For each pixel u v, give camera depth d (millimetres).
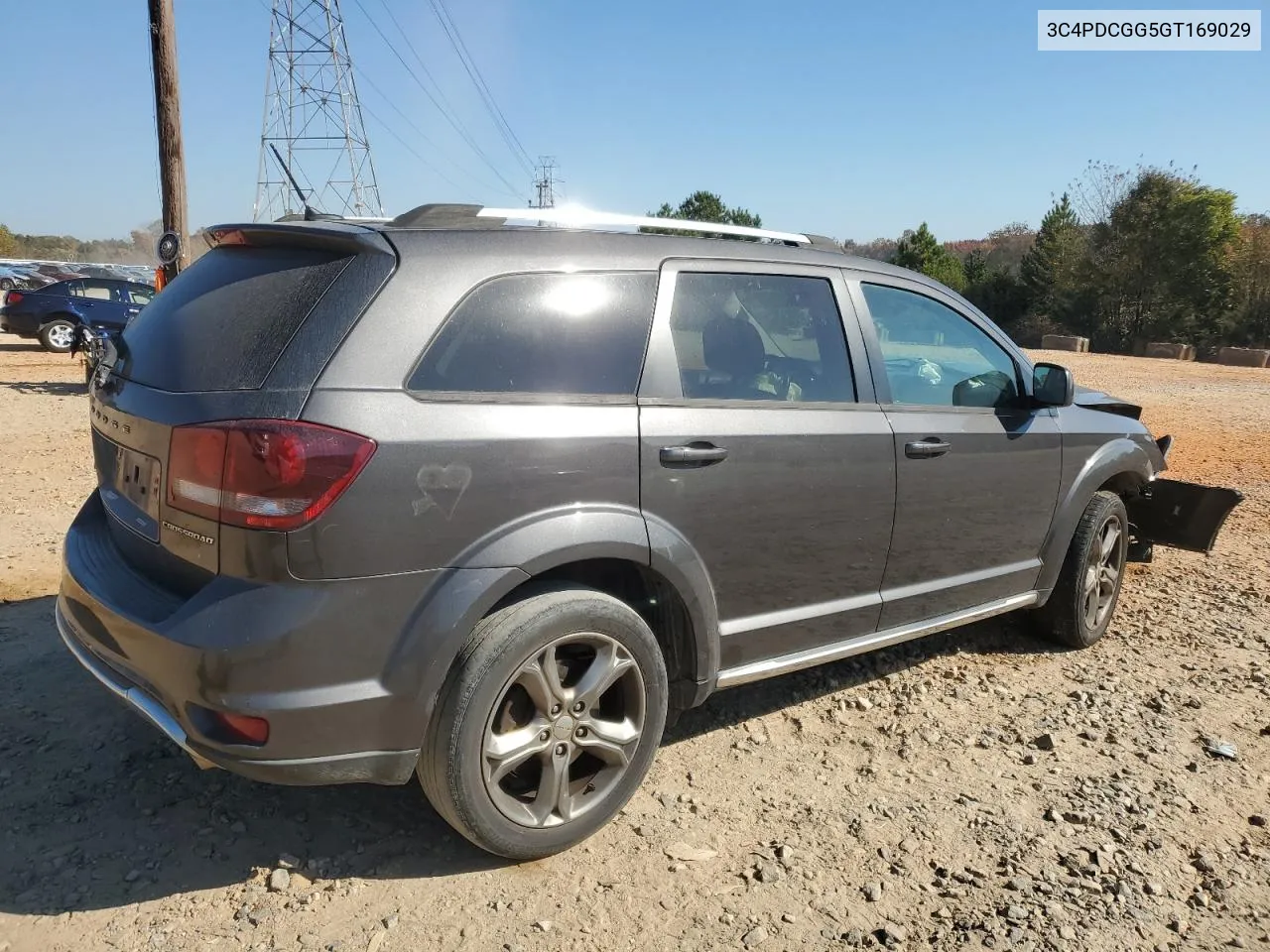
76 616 2949
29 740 3477
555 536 2775
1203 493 5387
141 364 2928
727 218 67125
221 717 2465
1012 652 4816
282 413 2451
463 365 2734
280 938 2553
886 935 2660
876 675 4461
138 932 2545
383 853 2936
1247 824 3301
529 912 2703
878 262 3994
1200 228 38906
